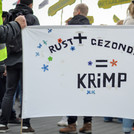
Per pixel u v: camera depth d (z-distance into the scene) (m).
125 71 3.45
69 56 3.47
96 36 3.45
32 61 3.49
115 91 3.45
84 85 3.46
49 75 3.48
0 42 2.47
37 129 5.09
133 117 3.45
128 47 3.44
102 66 3.45
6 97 4.64
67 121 5.25
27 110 3.48
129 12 4.28
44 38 3.48
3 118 4.70
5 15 5.33
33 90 3.48
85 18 4.76
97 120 6.57
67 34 3.46
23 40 3.48
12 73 4.61
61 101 3.47
